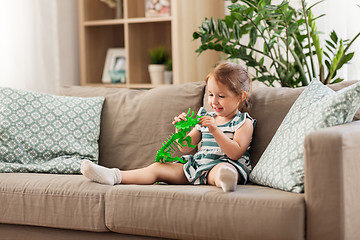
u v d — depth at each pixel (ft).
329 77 9.78
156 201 6.60
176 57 12.59
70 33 14.42
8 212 7.53
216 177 6.96
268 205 5.96
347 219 5.71
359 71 10.82
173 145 8.50
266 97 8.21
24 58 12.51
